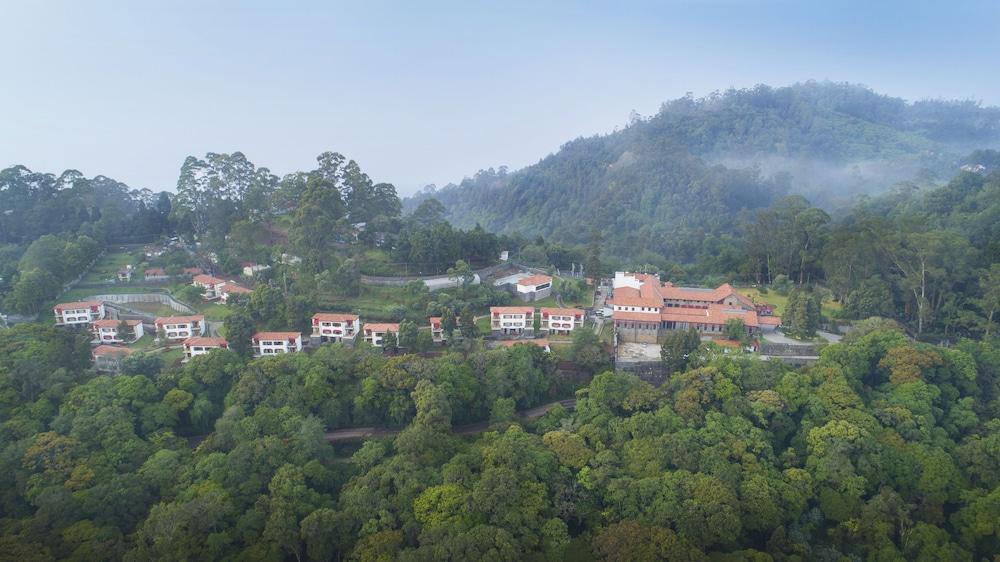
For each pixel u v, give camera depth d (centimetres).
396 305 15100
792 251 16950
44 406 10469
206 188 18562
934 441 9594
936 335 13438
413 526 8275
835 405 10231
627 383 11081
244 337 13125
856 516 8519
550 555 7962
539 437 10219
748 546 8525
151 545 7969
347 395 11538
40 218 18862
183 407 11044
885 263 14812
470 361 12150
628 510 8562
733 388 10575
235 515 8650
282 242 18750
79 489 8831
